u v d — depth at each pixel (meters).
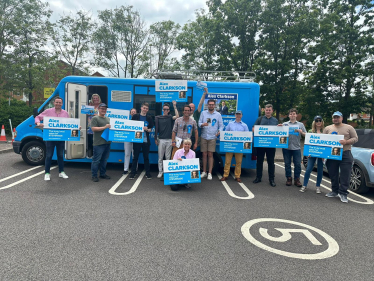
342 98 21.52
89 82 7.43
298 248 3.33
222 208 4.72
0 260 2.74
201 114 6.83
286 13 18.47
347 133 5.50
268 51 18.56
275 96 19.09
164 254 3.01
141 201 4.89
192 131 7.00
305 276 2.71
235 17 18.20
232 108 7.37
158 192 5.55
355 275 2.77
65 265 2.70
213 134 6.81
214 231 3.71
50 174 6.66
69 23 24.38
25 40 20.77
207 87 7.37
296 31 17.86
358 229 4.04
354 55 20.50
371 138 6.36
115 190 5.54
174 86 6.79
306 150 5.96
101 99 7.44
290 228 3.96
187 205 4.79
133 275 2.57
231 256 3.04
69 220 3.86
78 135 6.08
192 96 7.42
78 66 25.14
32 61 21.64
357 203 5.45
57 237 3.31
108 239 3.32
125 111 6.87
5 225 3.59
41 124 5.93
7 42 20.47
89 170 7.34
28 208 4.26
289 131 6.57
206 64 21.48
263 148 6.66
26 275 2.50
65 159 7.16
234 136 6.58
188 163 5.75
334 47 20.70
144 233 3.54
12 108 17.61
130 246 3.16
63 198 4.84
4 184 5.61
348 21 21.47
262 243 3.42
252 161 7.45
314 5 19.27
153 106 7.43
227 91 7.35
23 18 21.05
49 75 22.59
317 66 21.23
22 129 7.52
